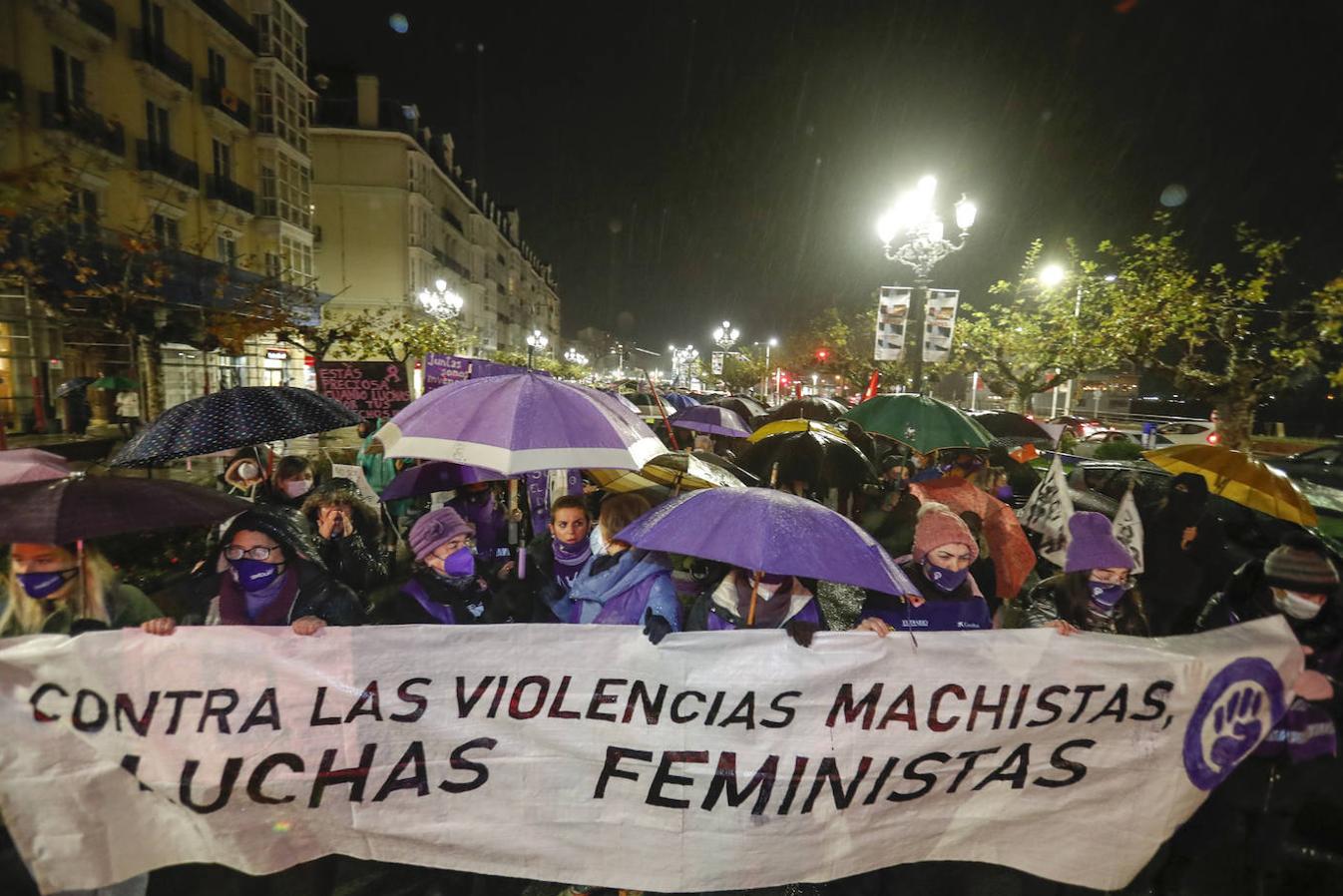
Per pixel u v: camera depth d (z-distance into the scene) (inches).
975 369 800.9
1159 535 194.1
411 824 102.1
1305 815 131.6
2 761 93.2
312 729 99.7
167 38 855.1
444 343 927.7
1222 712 112.3
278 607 113.0
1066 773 110.2
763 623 115.7
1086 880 111.5
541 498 208.5
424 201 1700.3
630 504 124.9
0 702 93.4
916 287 477.1
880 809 107.7
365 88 1609.3
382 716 101.0
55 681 94.7
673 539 105.0
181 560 222.2
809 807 106.3
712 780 104.9
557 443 124.1
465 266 2292.1
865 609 128.3
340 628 100.3
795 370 1569.9
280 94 1080.2
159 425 169.5
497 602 132.8
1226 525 291.0
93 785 95.5
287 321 668.1
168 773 97.1
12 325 609.6
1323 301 439.5
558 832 103.9
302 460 198.7
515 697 102.9
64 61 701.3
